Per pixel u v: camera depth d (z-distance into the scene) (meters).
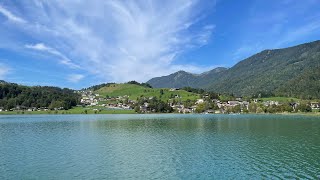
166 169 48.16
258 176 43.88
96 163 52.28
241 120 173.38
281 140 79.19
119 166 50.16
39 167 49.41
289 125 130.75
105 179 42.97
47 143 75.69
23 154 60.34
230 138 84.25
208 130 109.00
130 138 85.62
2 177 43.78
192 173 45.66
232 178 43.06
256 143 74.12
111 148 67.75
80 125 137.12
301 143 73.69
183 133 98.81
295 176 43.78
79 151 63.84
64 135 94.06
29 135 94.06
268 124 137.75
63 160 54.62
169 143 75.06
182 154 60.16
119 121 168.00
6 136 91.38
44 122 161.12
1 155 59.25
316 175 44.28
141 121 167.12
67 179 42.91
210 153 61.03
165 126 129.12
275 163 51.62
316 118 194.88
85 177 43.84
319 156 57.38
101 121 168.62
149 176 44.28
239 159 55.03
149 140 80.94
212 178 43.16
